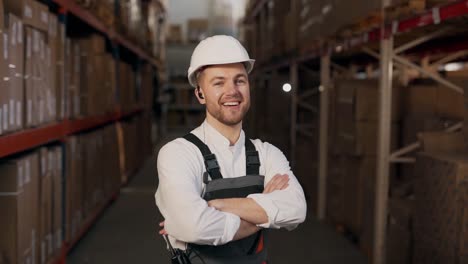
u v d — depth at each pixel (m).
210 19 15.34
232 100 1.62
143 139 9.27
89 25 4.73
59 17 3.55
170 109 16.06
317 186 5.50
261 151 1.77
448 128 3.71
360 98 4.13
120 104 6.45
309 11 5.60
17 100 2.67
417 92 4.26
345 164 4.59
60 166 3.54
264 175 1.75
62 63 3.58
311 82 7.10
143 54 8.89
